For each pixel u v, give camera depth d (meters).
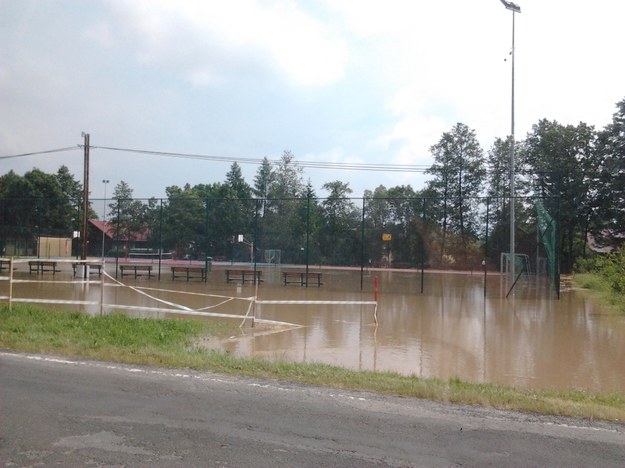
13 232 35.34
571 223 45.81
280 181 69.50
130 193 64.31
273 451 4.68
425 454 4.73
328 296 20.52
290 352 9.79
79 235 33.00
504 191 50.56
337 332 12.09
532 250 35.16
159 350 8.85
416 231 34.53
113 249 36.00
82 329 10.46
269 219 36.69
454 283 28.72
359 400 6.30
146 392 6.41
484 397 6.50
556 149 47.50
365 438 5.07
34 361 7.86
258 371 7.51
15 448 4.60
